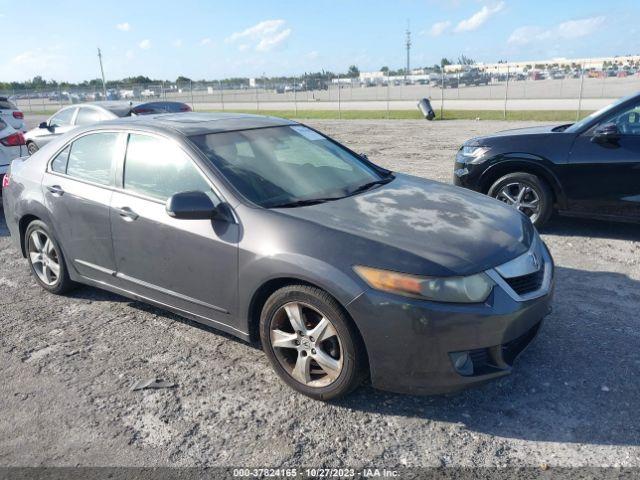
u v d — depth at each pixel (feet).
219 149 12.26
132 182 12.84
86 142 14.28
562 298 14.67
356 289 9.24
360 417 9.93
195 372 11.58
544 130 20.85
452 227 10.46
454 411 10.02
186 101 150.00
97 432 9.71
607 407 9.94
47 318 14.44
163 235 11.87
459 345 9.11
